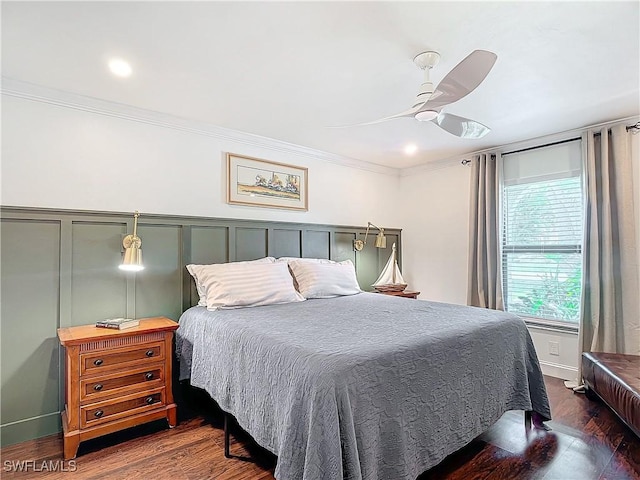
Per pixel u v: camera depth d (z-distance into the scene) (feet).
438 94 5.78
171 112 9.11
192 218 9.73
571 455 6.57
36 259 7.52
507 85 7.68
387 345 5.29
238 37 5.84
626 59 6.61
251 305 8.71
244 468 6.23
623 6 5.08
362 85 7.62
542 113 9.31
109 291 8.39
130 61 6.59
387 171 15.26
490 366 6.66
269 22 5.45
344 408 4.29
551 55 6.45
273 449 5.06
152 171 9.14
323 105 8.71
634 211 9.56
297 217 12.23
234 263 9.75
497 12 5.24
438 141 11.68
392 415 4.90
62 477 6.00
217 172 10.34
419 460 5.23
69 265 7.89
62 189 7.86
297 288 10.52
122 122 8.71
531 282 11.71
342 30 5.66
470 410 6.16
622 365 8.18
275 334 5.90
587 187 10.12
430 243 14.61
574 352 10.66
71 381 6.66
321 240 12.85
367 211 14.49
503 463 6.34
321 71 7.01
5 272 7.19
